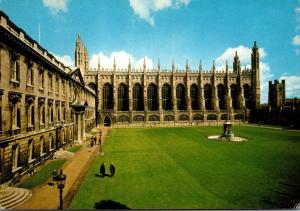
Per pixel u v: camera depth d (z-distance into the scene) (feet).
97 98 349.41
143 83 369.50
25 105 94.84
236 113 391.45
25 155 93.66
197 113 374.63
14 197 69.26
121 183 87.15
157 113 359.05
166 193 77.25
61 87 149.18
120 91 369.50
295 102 320.50
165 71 385.50
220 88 407.64
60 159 125.39
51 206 66.54
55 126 133.28
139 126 339.16
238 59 417.49
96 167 109.60
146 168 107.24
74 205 67.46
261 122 373.20
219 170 103.45
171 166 110.22
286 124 320.70
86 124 239.09
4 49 77.92
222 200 71.31
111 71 363.76
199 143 175.32
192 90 396.16
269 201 70.38
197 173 99.09
